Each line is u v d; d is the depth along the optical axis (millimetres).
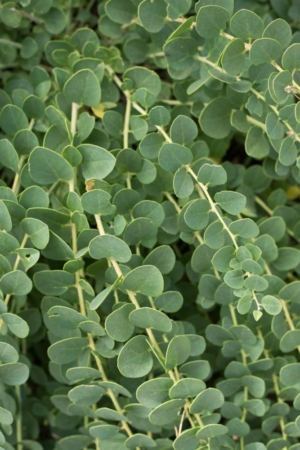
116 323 1023
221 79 1089
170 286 1188
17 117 1127
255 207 1228
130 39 1189
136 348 1028
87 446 1166
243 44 1057
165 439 1083
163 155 1065
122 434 1090
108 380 1086
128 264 1080
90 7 1286
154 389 1021
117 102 1233
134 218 1097
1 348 1035
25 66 1238
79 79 1111
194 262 1105
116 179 1123
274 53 1048
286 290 1102
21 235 1113
